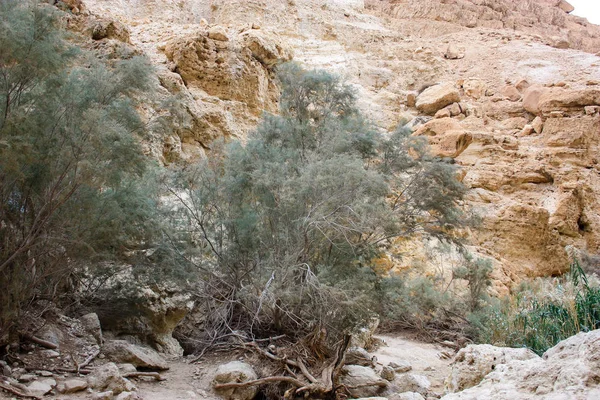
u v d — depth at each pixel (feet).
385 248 28.30
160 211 27.81
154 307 27.81
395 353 30.55
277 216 25.75
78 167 19.31
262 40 62.64
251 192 27.89
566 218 68.13
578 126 79.30
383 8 141.79
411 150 33.53
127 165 20.98
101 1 87.15
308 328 24.00
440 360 30.63
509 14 155.12
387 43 110.63
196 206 28.60
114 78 22.77
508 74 106.52
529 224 63.67
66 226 20.38
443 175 30.37
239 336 24.70
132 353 21.77
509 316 30.94
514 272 60.54
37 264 21.36
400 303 28.81
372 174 23.22
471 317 36.83
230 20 95.20
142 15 90.79
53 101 20.81
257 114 59.16
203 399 19.77
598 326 23.41
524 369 13.07
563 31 157.07
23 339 20.42
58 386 17.90
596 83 92.53
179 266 26.96
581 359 12.07
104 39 45.73
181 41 56.08
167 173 29.48
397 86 97.91
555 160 75.66
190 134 49.26
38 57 19.04
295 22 104.73
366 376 22.84
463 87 99.71
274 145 30.48
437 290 43.80
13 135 18.40
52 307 23.21
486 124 87.15
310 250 24.26
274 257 24.99
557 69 107.55
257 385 21.30
